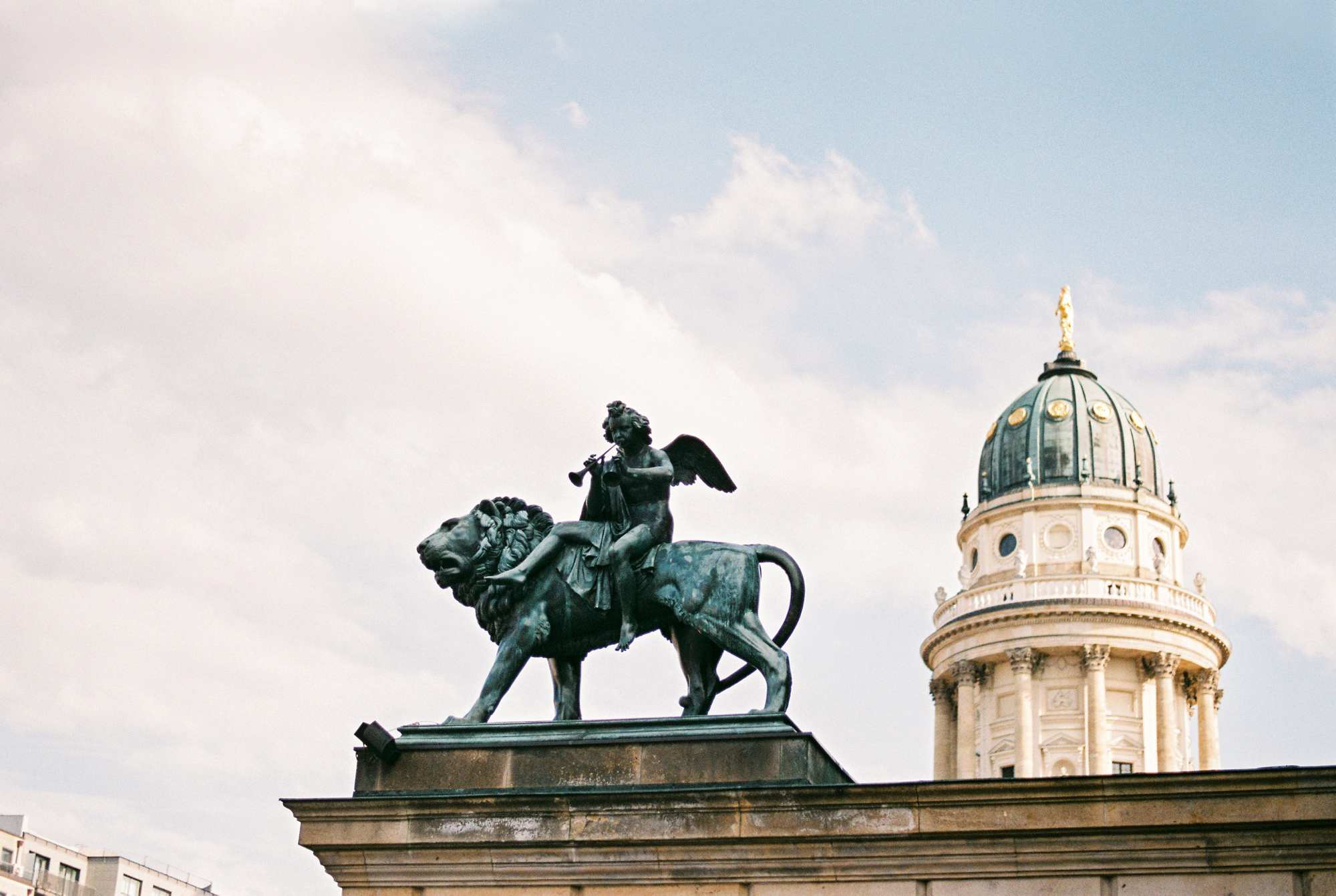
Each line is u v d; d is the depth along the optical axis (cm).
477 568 2898
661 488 2895
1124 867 2392
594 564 2853
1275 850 2353
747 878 2495
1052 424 15850
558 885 2553
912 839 2444
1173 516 15775
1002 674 15262
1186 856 2377
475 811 2583
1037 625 14950
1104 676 14825
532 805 2567
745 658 2756
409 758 2695
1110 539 15475
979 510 15862
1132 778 2392
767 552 2836
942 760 15550
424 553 2912
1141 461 15812
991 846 2428
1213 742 15262
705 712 2812
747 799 2502
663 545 2861
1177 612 15000
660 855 2520
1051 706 14988
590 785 2612
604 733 2659
